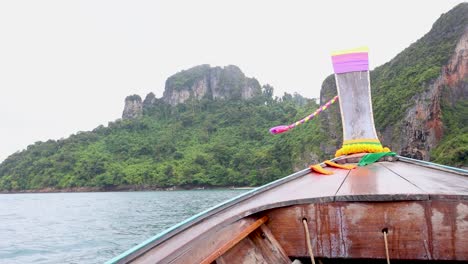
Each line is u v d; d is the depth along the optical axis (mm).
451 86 63531
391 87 71000
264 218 2443
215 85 144500
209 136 115625
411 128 60125
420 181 2828
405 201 2211
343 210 2328
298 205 2432
